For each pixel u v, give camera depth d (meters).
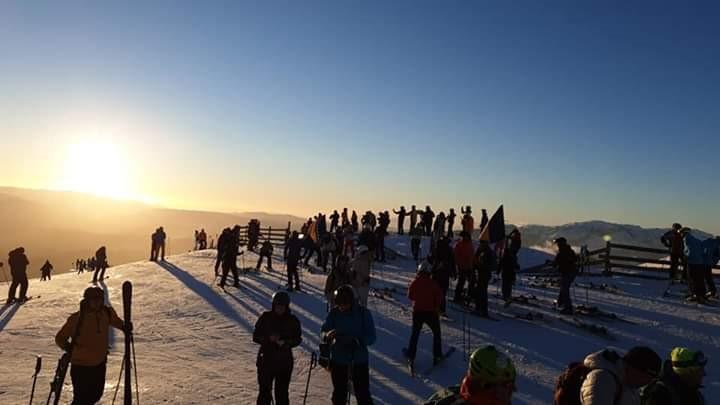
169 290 20.31
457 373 10.06
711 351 11.89
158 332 13.45
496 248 20.25
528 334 12.97
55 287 22.94
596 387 3.73
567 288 14.92
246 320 14.97
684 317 14.94
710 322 14.36
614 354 3.96
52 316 15.88
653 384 4.02
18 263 18.86
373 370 10.21
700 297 16.95
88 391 6.32
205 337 12.96
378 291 18.23
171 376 9.59
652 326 13.93
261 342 6.77
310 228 26.28
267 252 25.20
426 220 34.00
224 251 20.84
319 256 26.14
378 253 27.84
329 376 9.91
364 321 6.84
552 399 8.87
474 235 34.25
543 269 25.89
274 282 21.58
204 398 8.38
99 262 24.77
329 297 12.61
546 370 10.41
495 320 14.14
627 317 14.93
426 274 10.34
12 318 15.55
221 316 15.47
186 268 27.61
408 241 32.91
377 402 8.50
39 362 6.60
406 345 11.99
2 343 12.20
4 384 8.83
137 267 28.86
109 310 6.57
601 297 18.02
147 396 8.43
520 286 20.45
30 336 13.03
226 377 9.61
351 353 6.72
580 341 12.42
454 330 13.26
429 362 10.76
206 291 19.72
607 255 23.09
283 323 6.82
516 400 8.79
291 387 9.20
